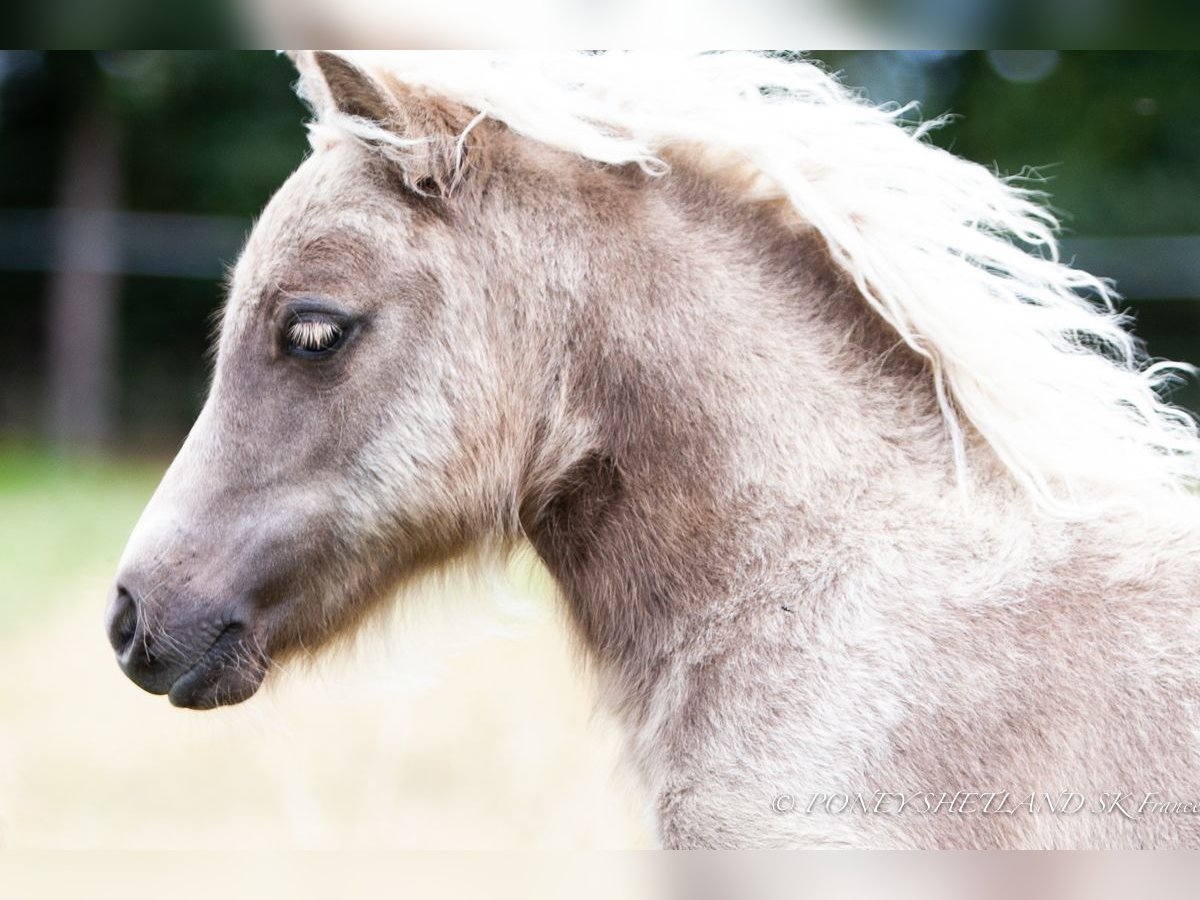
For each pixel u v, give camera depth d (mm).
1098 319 3551
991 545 3205
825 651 3170
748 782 3145
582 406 3492
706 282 3469
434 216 3508
